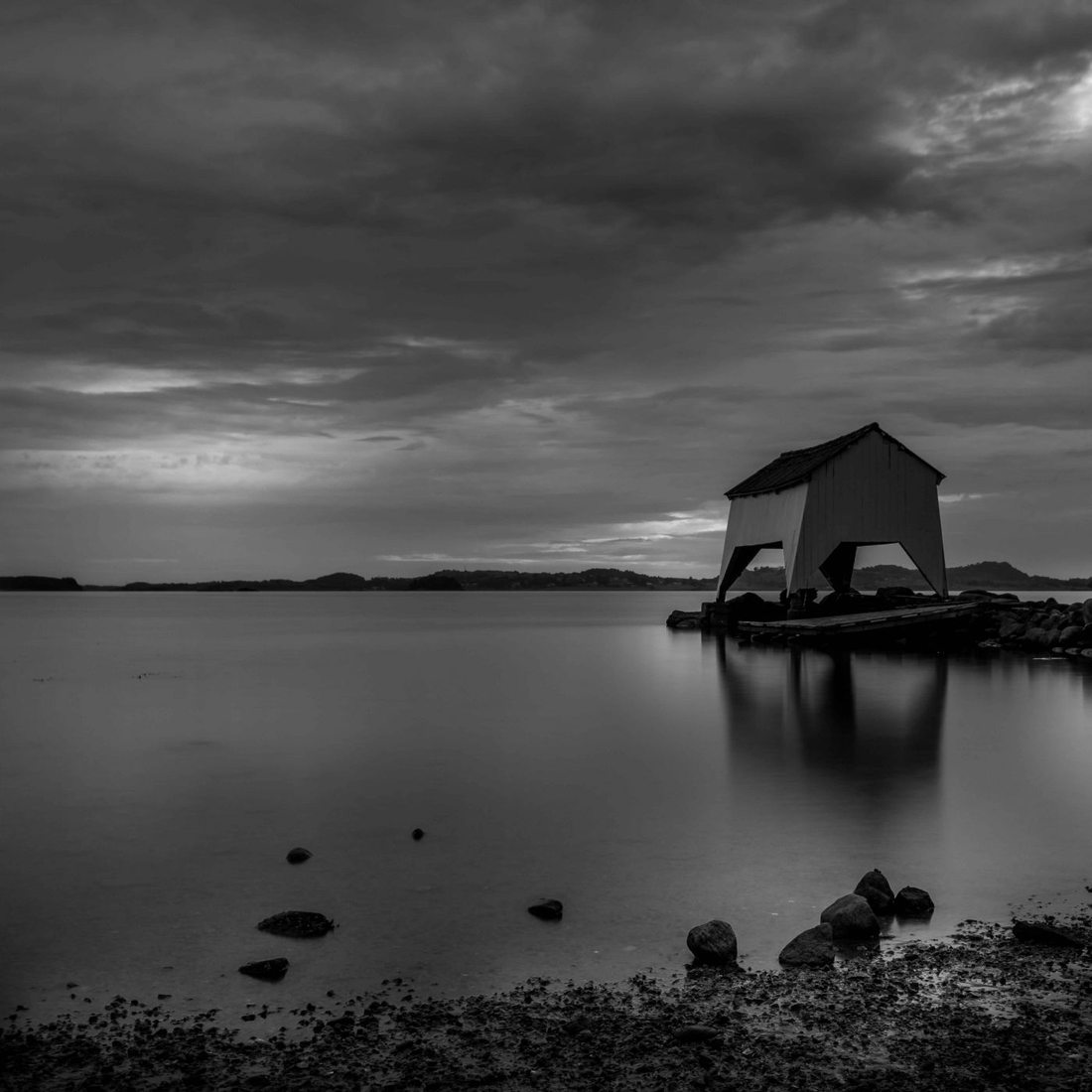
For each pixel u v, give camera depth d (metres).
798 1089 8.07
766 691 33.94
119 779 20.47
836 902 11.71
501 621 111.94
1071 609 49.19
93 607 196.75
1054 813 16.89
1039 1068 8.36
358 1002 9.86
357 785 19.70
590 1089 8.11
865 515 49.47
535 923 11.98
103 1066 8.61
